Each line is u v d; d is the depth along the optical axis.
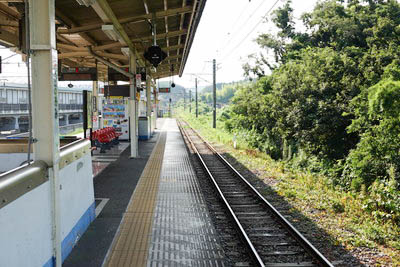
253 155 16.59
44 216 3.62
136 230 5.72
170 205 7.31
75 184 5.01
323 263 4.93
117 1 8.00
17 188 2.99
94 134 14.09
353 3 22.56
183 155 14.56
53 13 3.82
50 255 3.78
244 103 25.30
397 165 10.52
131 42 12.23
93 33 11.02
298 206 8.12
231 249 5.53
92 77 11.99
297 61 19.62
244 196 8.94
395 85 10.46
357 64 15.71
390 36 17.59
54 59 3.84
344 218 7.36
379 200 8.18
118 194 7.96
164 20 10.94
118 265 4.48
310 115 15.28
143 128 20.58
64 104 32.50
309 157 15.17
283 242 5.85
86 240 5.19
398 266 5.13
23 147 5.79
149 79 22.03
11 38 8.55
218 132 28.03
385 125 10.87
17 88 23.95
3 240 2.72
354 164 11.72
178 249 5.09
